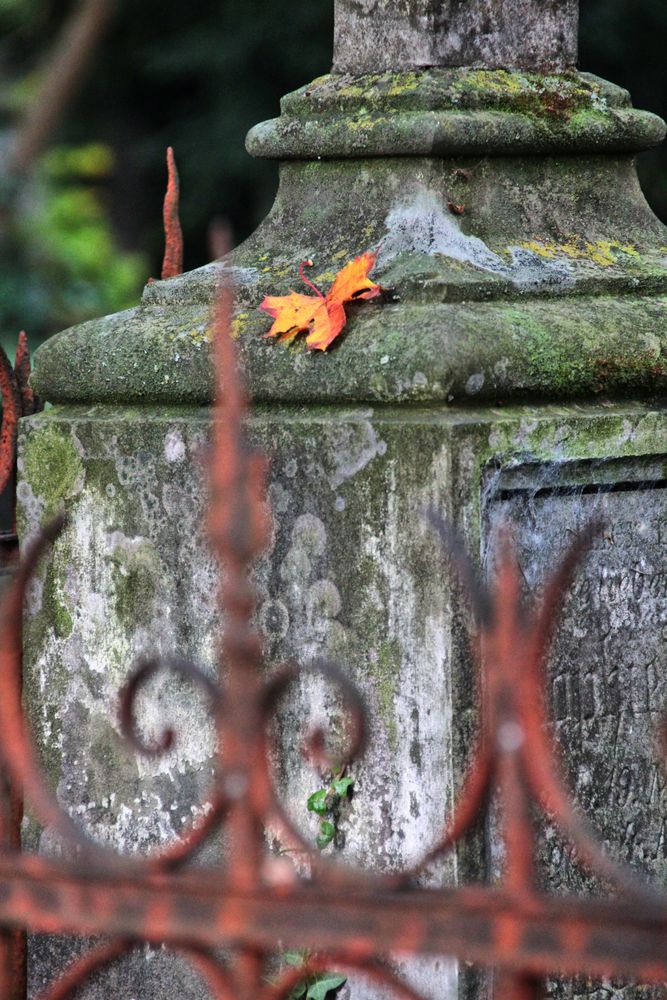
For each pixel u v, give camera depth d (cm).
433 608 472
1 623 387
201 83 2081
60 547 560
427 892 315
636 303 536
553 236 541
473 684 473
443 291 496
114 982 554
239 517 329
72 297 1345
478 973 476
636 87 1898
